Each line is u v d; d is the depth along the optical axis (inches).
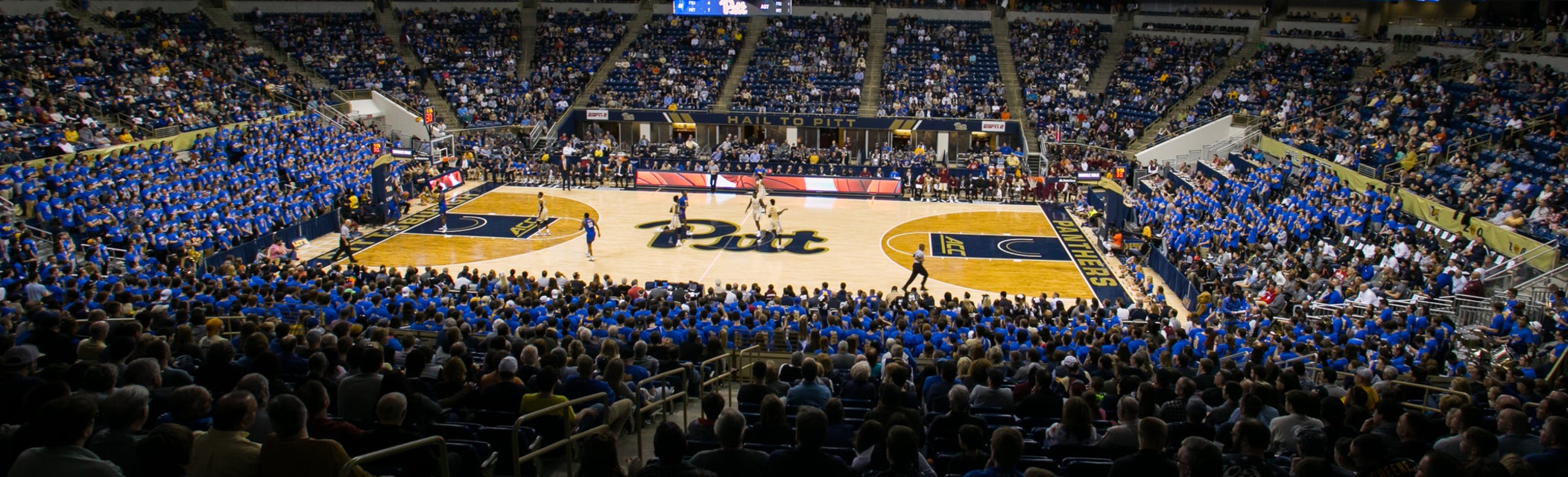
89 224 1071.6
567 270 1195.9
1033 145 1936.5
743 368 644.1
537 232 1424.7
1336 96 1769.2
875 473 270.4
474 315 706.8
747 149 1959.9
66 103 1427.2
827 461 233.5
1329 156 1462.8
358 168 1608.0
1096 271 1235.9
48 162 1193.4
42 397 255.8
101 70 1614.2
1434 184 1247.5
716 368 553.0
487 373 417.1
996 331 653.9
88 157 1261.1
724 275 1179.3
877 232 1455.5
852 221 1544.0
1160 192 1501.0
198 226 1146.0
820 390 379.2
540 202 1448.1
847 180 1808.6
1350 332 782.5
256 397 285.1
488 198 1704.0
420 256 1259.8
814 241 1386.6
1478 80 1590.8
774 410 304.0
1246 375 462.9
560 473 352.8
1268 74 1952.5
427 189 1678.2
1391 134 1470.2
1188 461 217.6
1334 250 1107.9
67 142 1288.1
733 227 1477.6
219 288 746.2
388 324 598.9
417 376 375.2
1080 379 470.3
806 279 1165.7
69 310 590.6
